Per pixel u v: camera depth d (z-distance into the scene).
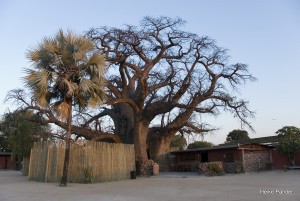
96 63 15.15
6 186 13.84
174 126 29.17
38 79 13.45
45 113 23.78
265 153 27.78
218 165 23.31
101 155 18.12
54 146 17.08
